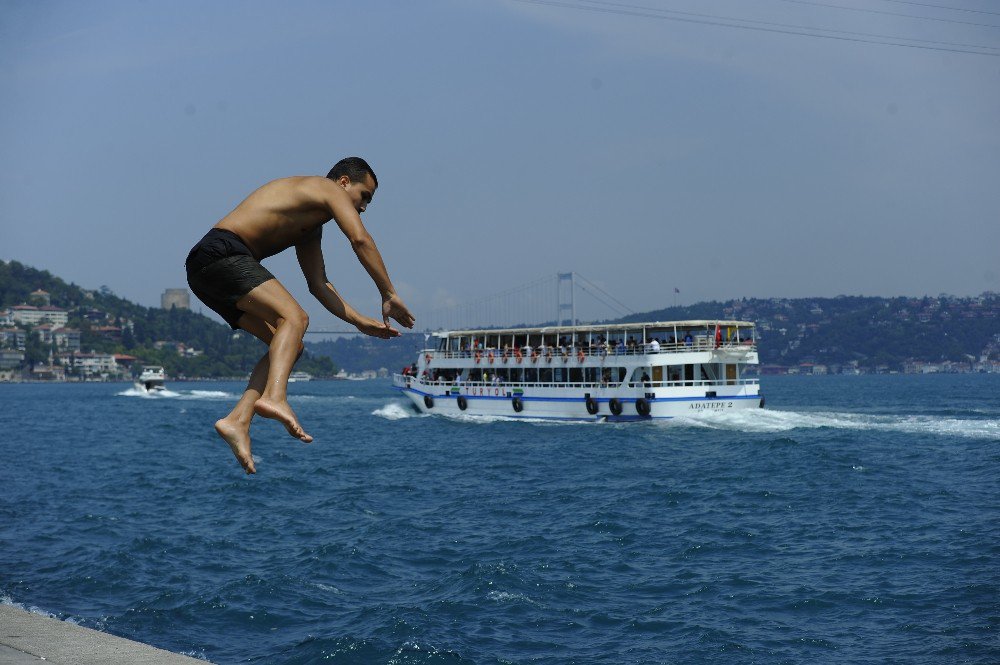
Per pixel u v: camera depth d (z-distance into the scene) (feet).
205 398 466.29
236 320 16.03
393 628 54.70
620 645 52.65
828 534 82.53
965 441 159.94
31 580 66.18
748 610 59.26
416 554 75.36
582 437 175.73
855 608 59.31
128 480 125.70
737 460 137.80
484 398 220.02
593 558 73.61
